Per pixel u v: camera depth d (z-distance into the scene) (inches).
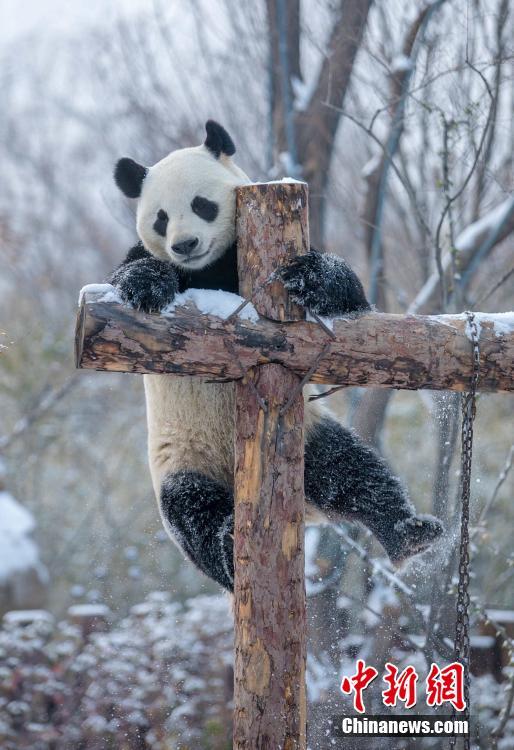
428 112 389.4
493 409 631.8
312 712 316.5
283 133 510.6
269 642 208.2
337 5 490.0
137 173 280.1
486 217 436.5
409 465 626.2
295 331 216.7
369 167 478.3
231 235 269.1
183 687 424.2
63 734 408.8
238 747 207.8
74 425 772.6
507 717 330.3
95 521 746.8
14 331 787.4
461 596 223.6
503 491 604.7
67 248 1069.8
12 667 442.0
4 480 628.1
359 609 360.2
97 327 208.7
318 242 484.7
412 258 514.3
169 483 269.1
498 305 491.2
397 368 221.6
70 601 671.1
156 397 275.9
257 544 211.2
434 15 434.0
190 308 214.8
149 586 672.4
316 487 283.3
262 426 214.2
